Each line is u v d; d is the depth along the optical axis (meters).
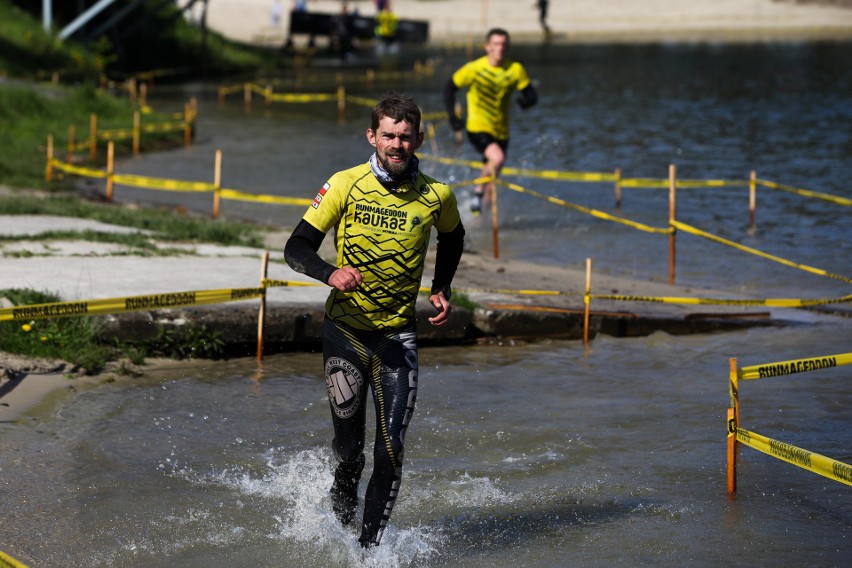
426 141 47.34
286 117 55.06
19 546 10.38
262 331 17.23
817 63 81.31
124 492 11.84
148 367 16.41
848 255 26.28
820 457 10.38
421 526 11.33
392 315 10.45
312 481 12.45
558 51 95.06
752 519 11.45
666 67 80.00
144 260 20.81
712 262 25.78
